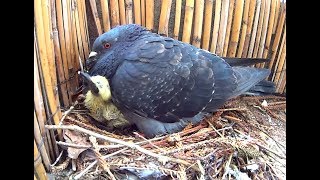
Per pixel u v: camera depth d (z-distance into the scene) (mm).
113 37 426
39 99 332
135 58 412
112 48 427
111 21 456
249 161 389
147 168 355
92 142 365
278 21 479
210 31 468
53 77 372
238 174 376
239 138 420
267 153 409
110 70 419
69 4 406
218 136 420
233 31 471
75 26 426
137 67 408
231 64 461
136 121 423
